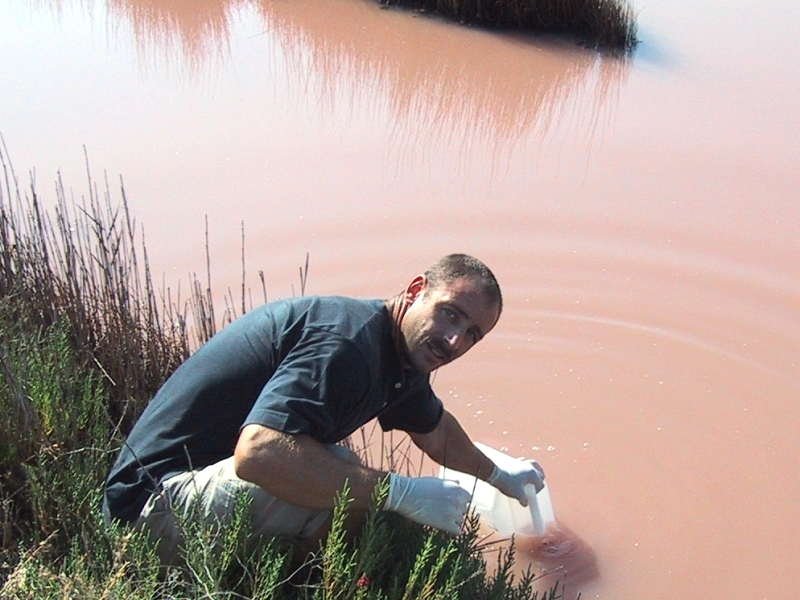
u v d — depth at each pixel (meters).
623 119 5.02
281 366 1.83
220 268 3.62
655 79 5.52
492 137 4.81
